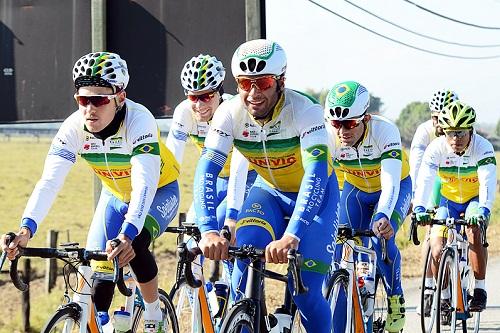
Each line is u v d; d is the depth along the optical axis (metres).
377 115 5.59
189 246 5.02
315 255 4.12
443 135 6.54
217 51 7.86
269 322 3.88
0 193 35.56
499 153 46.50
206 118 5.72
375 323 5.55
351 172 5.68
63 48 8.36
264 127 4.15
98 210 4.66
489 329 6.86
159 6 8.02
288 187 4.39
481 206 6.29
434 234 6.41
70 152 4.27
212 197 3.91
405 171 6.03
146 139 4.20
